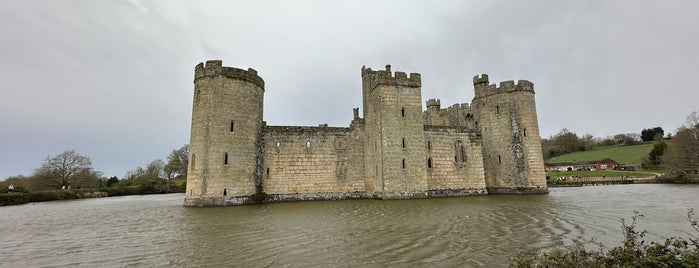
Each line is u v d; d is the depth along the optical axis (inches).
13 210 1416.1
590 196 1380.4
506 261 462.0
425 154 1505.9
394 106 1473.9
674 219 751.7
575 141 5305.1
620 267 275.4
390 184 1414.9
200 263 475.5
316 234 667.4
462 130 1670.8
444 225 748.6
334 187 1518.2
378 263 465.4
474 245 556.4
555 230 664.4
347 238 626.8
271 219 874.1
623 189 1808.6
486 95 1745.8
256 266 458.3
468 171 1637.6
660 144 3297.2
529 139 1600.6
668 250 281.3
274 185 1433.3
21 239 679.1
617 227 677.9
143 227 796.6
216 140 1250.0
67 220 981.8
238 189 1273.4
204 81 1296.8
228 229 733.9
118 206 1482.5
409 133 1475.1
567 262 297.7
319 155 1521.9
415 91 1518.2
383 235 650.2
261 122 1445.6
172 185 3376.0
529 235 624.7
